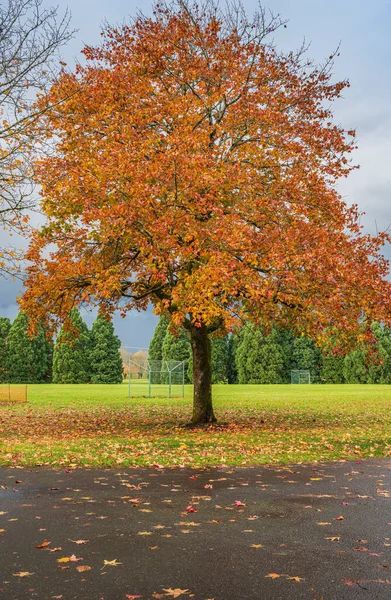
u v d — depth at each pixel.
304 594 4.20
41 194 15.08
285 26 17.05
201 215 15.19
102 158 14.74
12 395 29.39
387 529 5.92
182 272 14.91
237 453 11.61
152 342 62.66
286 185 15.92
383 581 4.45
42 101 14.93
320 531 5.83
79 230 16.28
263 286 13.66
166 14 17.22
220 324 18.39
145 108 16.31
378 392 35.94
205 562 4.88
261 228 15.30
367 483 8.48
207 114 17.66
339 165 16.95
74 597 4.14
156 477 8.95
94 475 9.12
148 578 4.51
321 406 25.14
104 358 57.97
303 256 13.19
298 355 59.41
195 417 18.28
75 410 24.23
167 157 14.31
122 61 17.03
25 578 4.51
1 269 13.73
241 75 16.80
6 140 13.37
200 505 7.00
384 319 14.77
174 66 17.17
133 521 6.22
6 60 12.55
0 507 6.89
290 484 8.39
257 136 16.92
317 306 14.08
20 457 10.84
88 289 15.88
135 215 13.92
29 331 18.16
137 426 17.89
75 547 5.29
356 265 14.76
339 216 16.39
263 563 4.86
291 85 17.31
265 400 28.92
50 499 7.34
